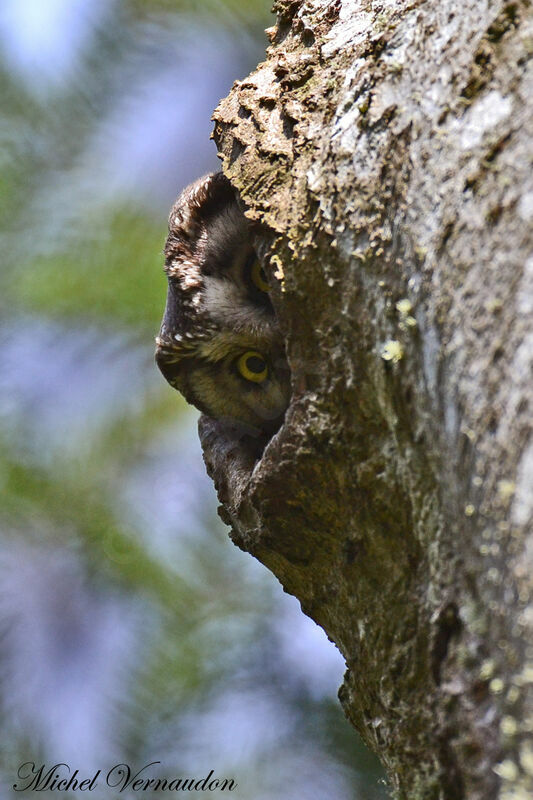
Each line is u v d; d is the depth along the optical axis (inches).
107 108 475.8
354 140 200.8
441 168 175.5
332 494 212.8
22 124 474.0
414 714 190.2
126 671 420.8
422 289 173.3
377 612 204.4
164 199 462.6
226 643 423.5
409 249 178.2
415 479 184.5
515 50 174.9
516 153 165.2
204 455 289.9
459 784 168.2
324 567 225.8
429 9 198.4
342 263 197.5
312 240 203.5
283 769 390.9
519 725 145.6
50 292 451.5
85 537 440.1
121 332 457.7
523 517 146.3
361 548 209.3
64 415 454.0
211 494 448.1
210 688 415.5
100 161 469.4
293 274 208.2
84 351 457.7
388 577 202.1
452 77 182.4
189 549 438.6
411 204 179.6
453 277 166.6
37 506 442.3
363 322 193.8
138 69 477.1
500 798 149.0
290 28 252.1
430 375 171.3
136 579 433.4
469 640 163.3
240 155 228.4
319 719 399.9
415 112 186.7
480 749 159.6
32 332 460.8
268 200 215.8
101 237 456.4
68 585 437.1
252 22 470.0
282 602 432.1
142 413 453.1
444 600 171.0
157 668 421.7
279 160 219.0
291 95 227.5
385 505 199.8
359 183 195.8
